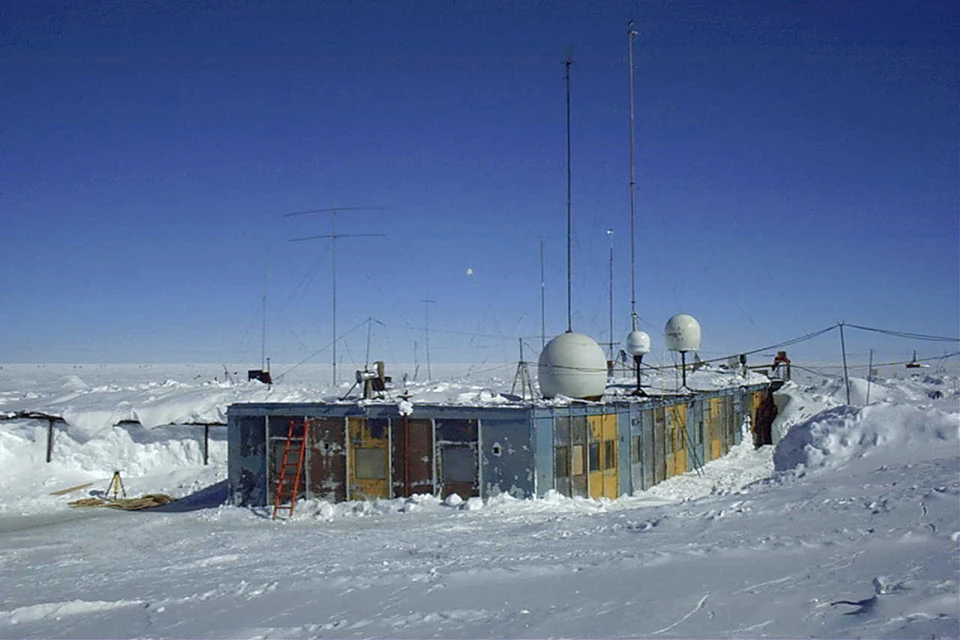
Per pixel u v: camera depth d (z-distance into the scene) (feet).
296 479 68.28
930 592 25.49
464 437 67.05
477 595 31.22
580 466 69.10
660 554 34.86
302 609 31.55
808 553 32.45
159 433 95.50
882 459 53.47
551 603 28.99
